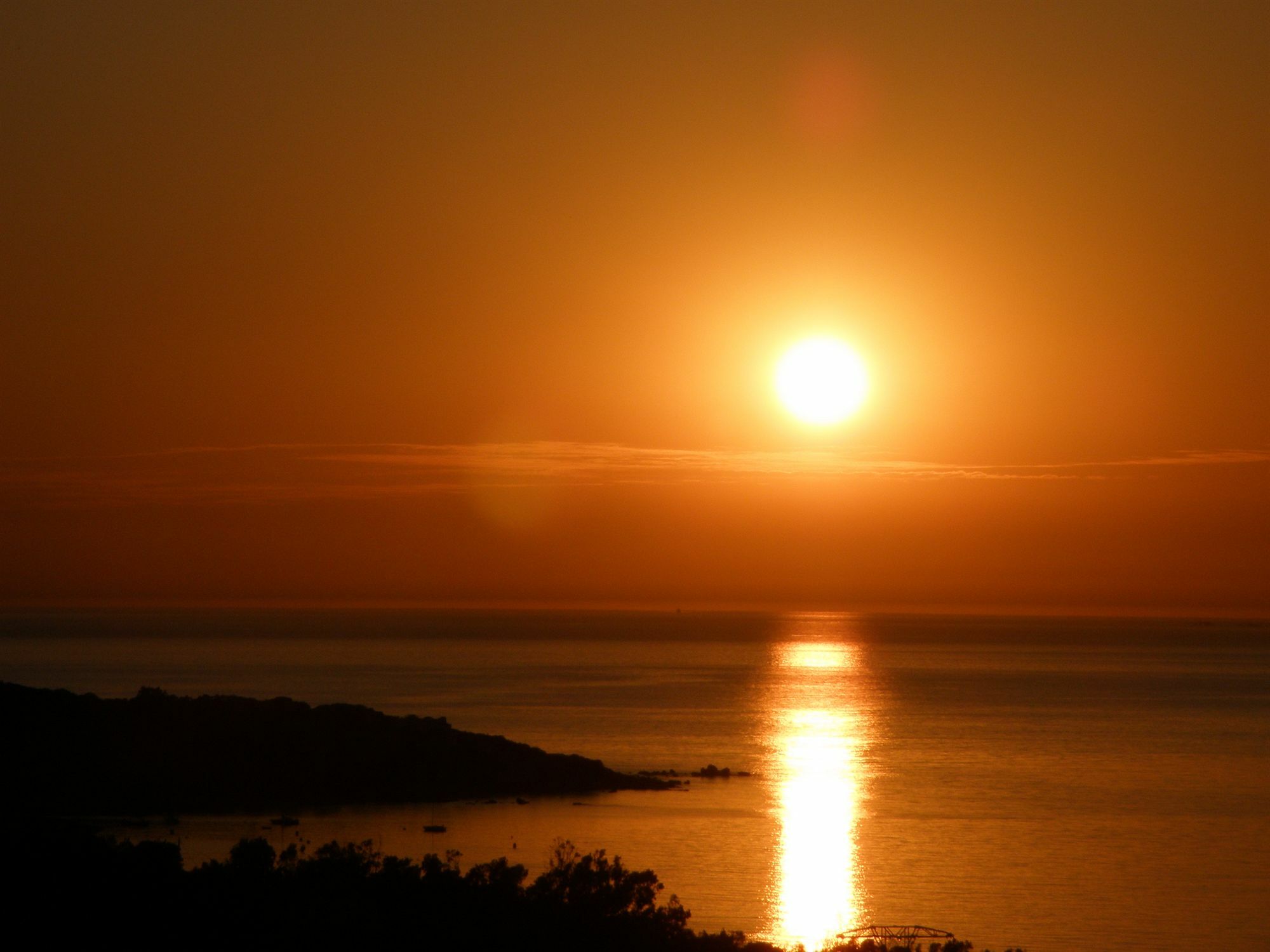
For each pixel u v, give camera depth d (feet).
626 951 400.47
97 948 360.69
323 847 458.50
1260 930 551.59
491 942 388.78
